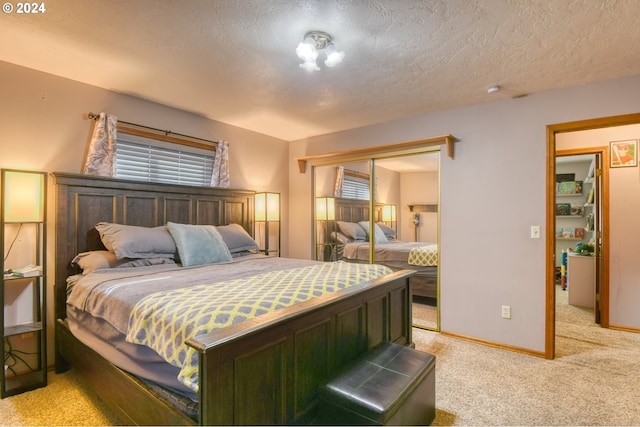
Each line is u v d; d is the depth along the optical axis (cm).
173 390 143
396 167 368
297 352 157
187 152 346
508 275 292
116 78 259
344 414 155
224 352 122
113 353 175
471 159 313
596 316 362
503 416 192
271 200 404
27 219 223
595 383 229
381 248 379
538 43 199
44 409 200
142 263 256
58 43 206
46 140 252
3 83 232
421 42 200
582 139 361
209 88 277
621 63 225
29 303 245
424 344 302
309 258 442
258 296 166
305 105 317
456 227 321
